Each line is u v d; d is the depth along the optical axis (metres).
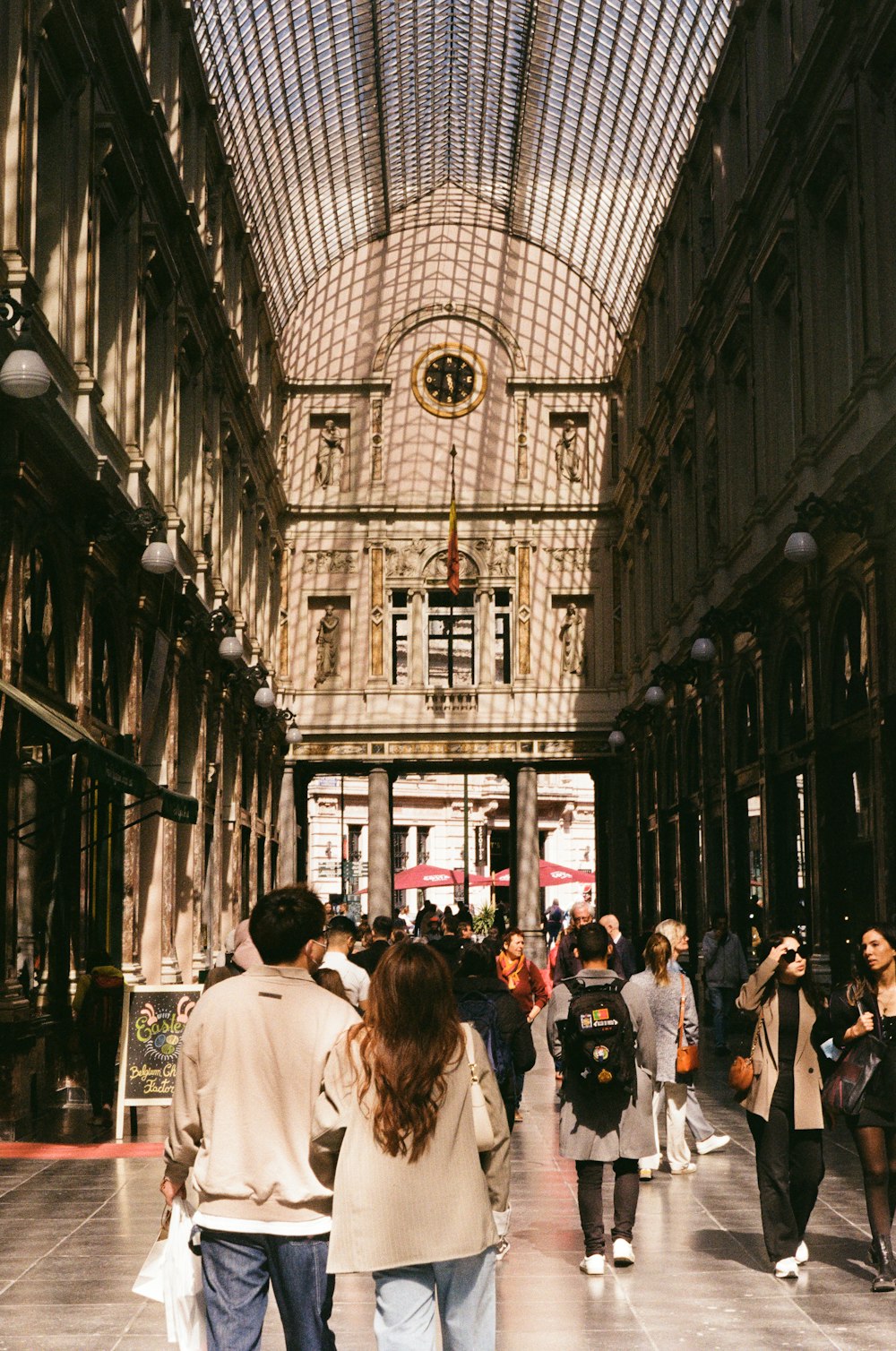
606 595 46.44
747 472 28.45
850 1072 8.62
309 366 47.72
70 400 19.39
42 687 17.81
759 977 9.20
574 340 47.78
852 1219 10.60
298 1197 5.29
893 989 8.80
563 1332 7.77
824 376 22.25
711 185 31.34
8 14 16.48
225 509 35.47
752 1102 9.09
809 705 22.53
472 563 46.75
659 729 37.84
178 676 26.81
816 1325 7.85
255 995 5.51
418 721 45.75
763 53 25.89
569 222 46.50
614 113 40.66
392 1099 5.07
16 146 16.45
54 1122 16.39
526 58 41.22
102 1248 9.87
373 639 46.28
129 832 22.94
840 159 21.08
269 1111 5.39
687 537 34.72
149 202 24.44
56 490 18.12
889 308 19.19
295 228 45.22
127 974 22.34
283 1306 5.31
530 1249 9.90
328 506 46.75
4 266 16.09
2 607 15.79
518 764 46.69
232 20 33.84
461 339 48.00
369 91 42.22
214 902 31.97
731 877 28.34
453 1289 5.17
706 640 27.41
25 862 17.05
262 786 42.00
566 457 47.22
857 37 19.45
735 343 28.50
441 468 47.34
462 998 10.29
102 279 22.39
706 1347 7.45
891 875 18.56
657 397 36.62
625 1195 9.37
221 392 32.72
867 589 19.42
